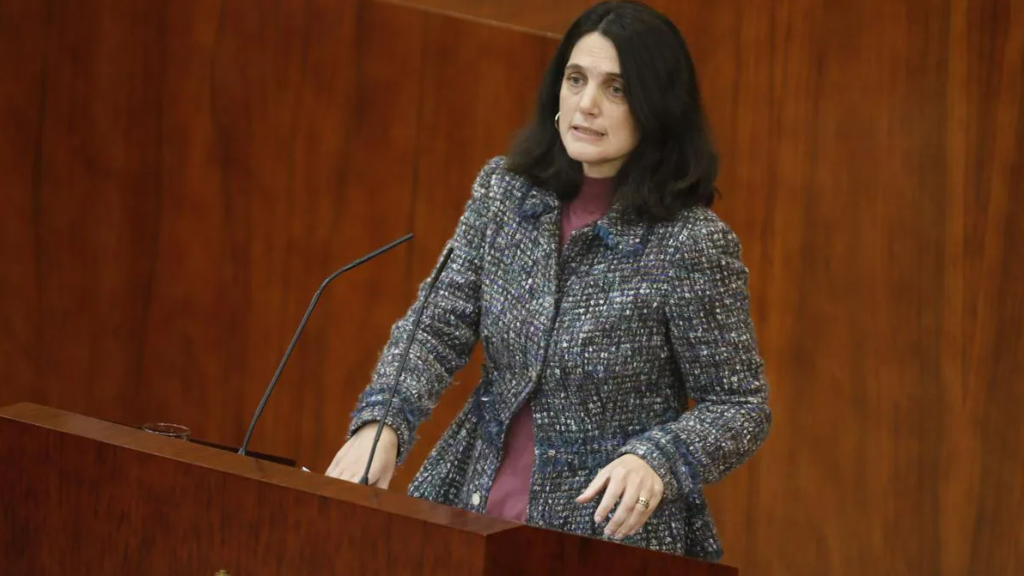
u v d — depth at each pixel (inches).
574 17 569.9
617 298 271.0
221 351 547.2
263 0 540.7
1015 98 469.4
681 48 277.3
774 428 527.5
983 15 476.7
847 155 511.8
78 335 526.0
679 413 278.7
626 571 188.2
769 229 530.3
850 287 510.6
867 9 505.4
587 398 271.9
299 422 556.4
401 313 564.4
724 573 200.8
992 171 475.2
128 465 200.8
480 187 294.4
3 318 514.6
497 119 565.0
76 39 517.3
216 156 540.4
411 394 272.8
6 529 211.6
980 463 477.7
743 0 535.5
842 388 512.4
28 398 519.5
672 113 274.8
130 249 532.1
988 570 474.6
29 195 515.5
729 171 540.1
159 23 529.0
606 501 240.4
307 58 547.5
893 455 499.2
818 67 518.6
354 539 181.0
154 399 539.5
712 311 268.2
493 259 285.7
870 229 505.4
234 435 550.6
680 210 276.2
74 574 205.3
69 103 518.3
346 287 558.6
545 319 273.3
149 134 531.5
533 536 178.2
